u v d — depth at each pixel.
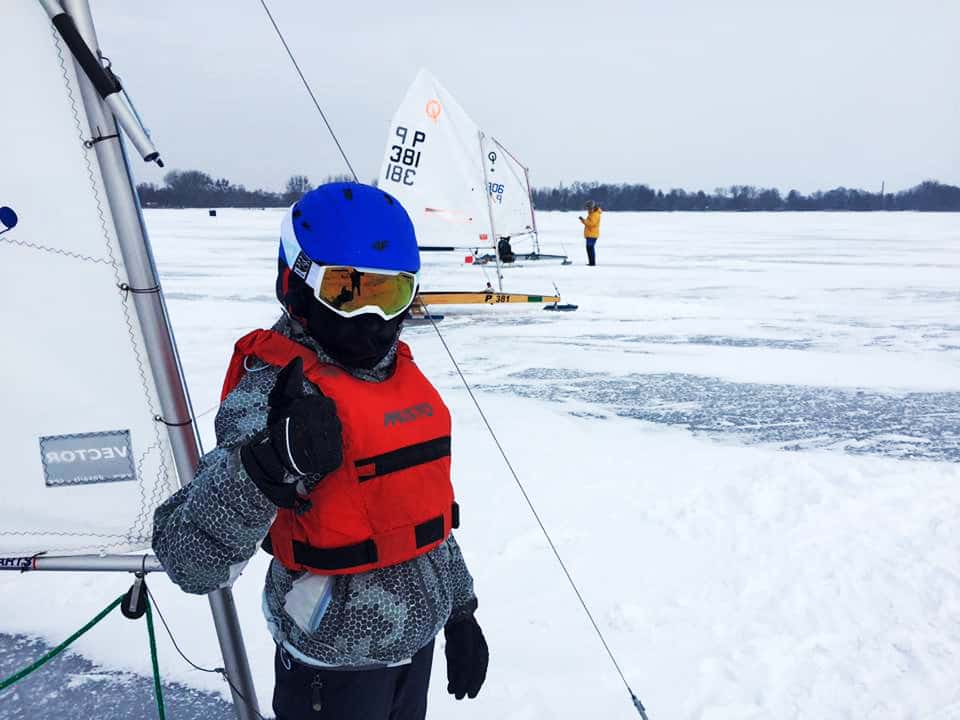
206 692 2.54
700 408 6.55
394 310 1.19
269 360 1.19
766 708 2.48
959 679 2.64
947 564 3.52
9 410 1.42
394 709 1.39
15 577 3.35
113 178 1.35
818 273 18.22
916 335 10.09
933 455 5.32
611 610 3.08
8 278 1.37
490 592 3.21
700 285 15.69
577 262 21.44
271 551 1.31
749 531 3.88
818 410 6.53
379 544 1.19
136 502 1.52
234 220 54.56
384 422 1.18
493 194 16.28
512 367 8.11
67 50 1.29
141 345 1.45
